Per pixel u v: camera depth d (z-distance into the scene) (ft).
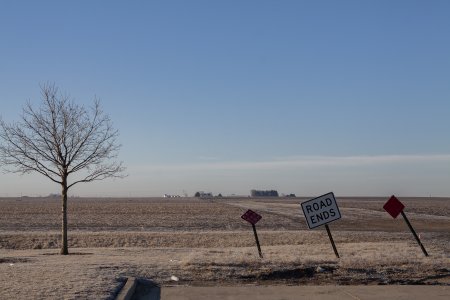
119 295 36.99
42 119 76.54
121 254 76.48
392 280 46.57
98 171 80.48
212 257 61.36
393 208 66.74
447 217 223.92
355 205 417.08
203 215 246.47
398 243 94.32
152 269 51.47
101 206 398.83
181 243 110.32
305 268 51.72
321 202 62.18
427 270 51.52
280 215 242.17
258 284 45.57
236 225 173.37
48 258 67.05
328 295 39.32
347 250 76.07
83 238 113.60
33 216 233.96
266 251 76.23
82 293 36.52
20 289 37.22
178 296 39.09
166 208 348.79
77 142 80.28
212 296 39.04
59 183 78.64
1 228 154.92
